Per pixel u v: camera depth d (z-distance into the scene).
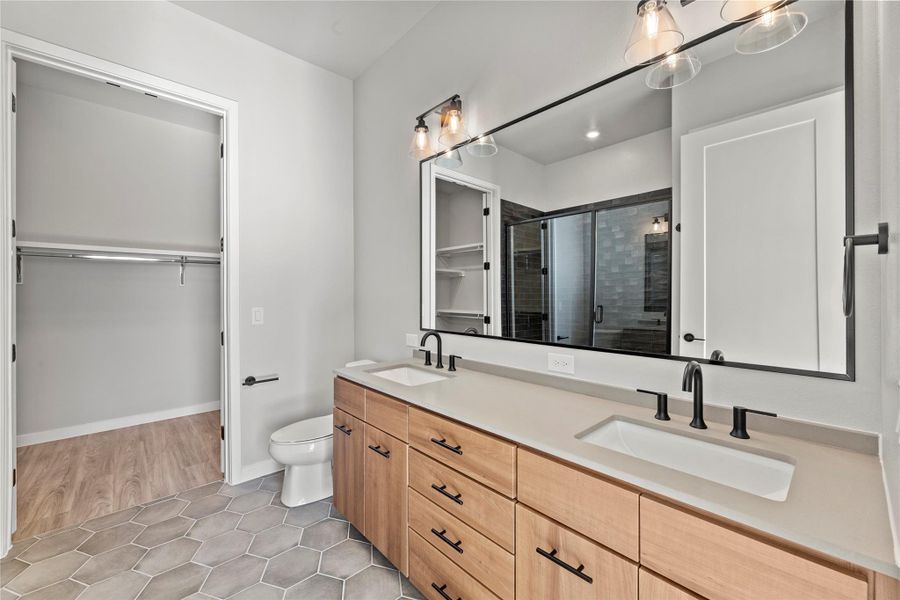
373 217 2.74
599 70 1.48
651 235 1.33
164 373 3.56
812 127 1.01
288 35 2.43
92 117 3.12
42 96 2.92
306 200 2.71
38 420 2.97
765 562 0.68
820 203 1.00
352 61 2.71
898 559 0.54
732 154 1.15
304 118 2.70
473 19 1.98
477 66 1.96
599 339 1.47
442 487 1.33
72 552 1.74
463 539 1.25
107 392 3.27
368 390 1.74
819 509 0.71
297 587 1.54
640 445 1.18
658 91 1.31
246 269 2.44
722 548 0.72
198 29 2.24
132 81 2.03
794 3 1.02
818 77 1.00
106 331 3.26
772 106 1.08
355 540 1.85
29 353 2.94
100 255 3.00
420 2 2.16
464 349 2.05
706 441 1.05
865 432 0.94
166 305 3.56
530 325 1.71
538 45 1.68
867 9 0.92
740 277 1.14
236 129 2.38
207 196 3.71
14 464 1.78
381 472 1.63
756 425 1.10
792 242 1.05
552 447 0.99
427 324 2.29
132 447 2.92
